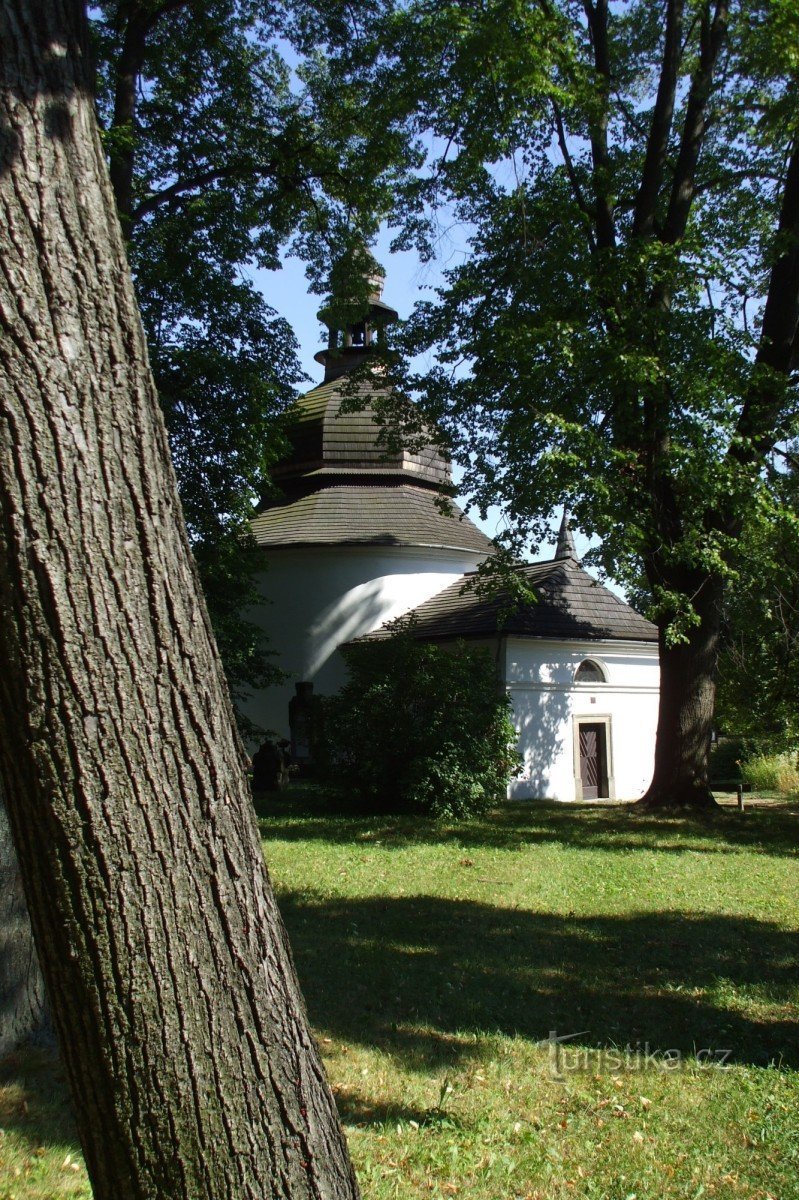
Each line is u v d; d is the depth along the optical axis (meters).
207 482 18.69
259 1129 2.31
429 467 29.81
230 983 2.31
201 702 2.35
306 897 10.80
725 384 15.63
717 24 16.94
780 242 16.92
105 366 2.27
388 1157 4.62
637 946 8.56
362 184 16.64
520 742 23.27
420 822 17.38
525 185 16.53
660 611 16.22
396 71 15.62
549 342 15.16
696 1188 4.33
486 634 23.23
